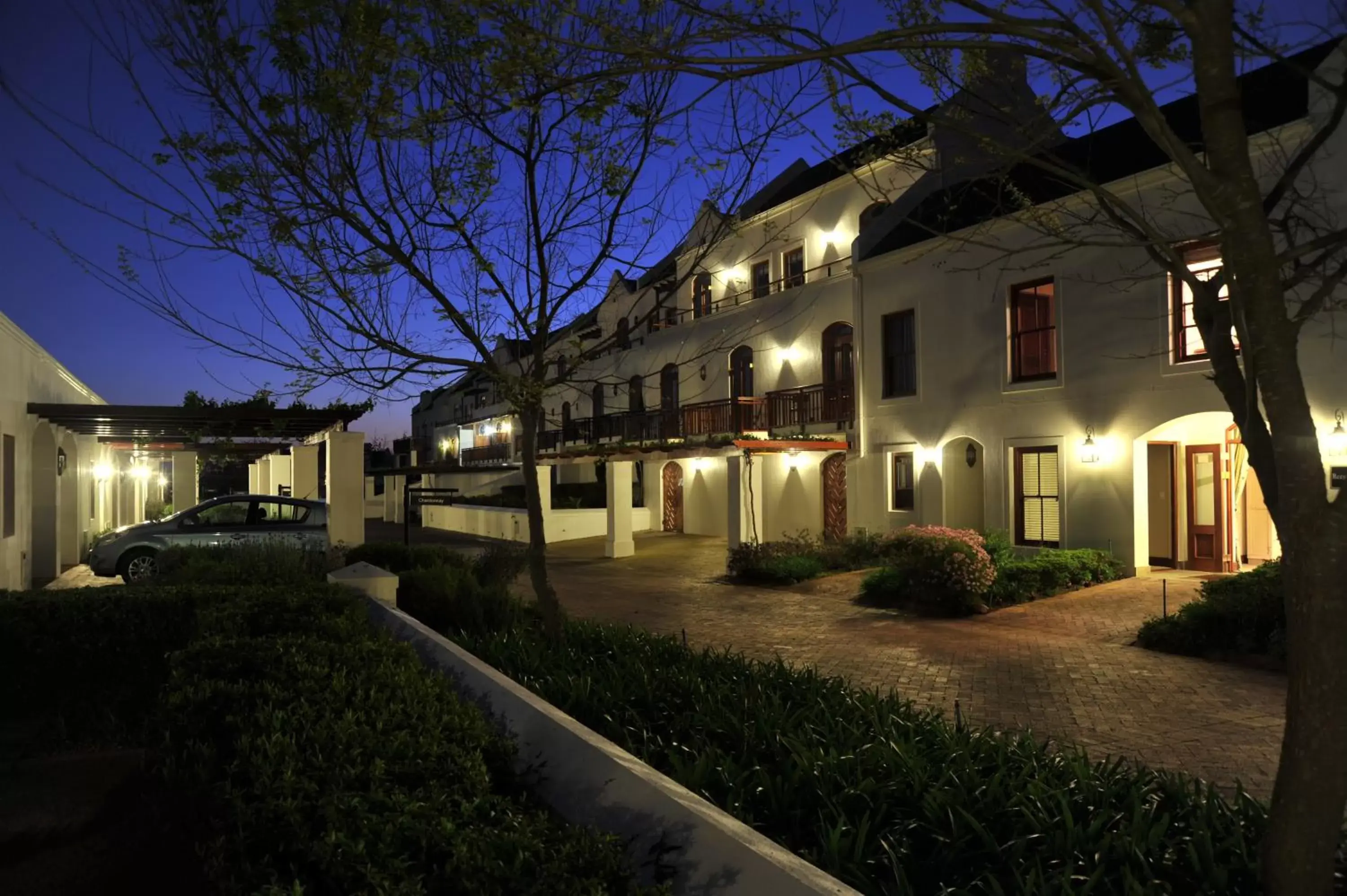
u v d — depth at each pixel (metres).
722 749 4.42
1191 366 12.23
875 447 18.20
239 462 31.12
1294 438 2.28
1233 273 2.32
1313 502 2.28
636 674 5.74
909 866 3.20
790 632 11.16
